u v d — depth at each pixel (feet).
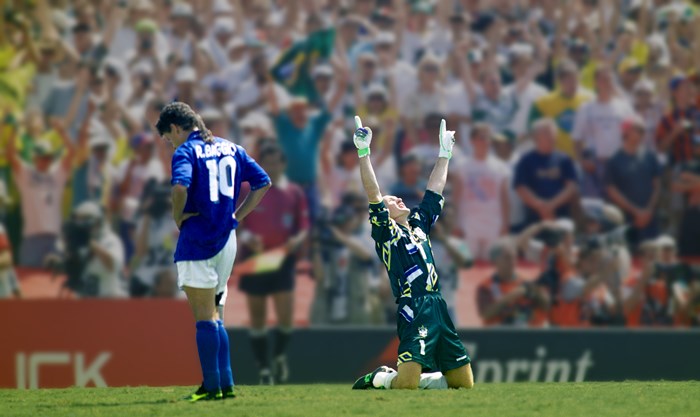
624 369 162.91
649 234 174.91
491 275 168.25
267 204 163.32
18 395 73.56
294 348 159.53
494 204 170.91
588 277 170.81
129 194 164.96
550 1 179.11
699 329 165.07
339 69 172.45
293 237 163.73
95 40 169.17
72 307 156.25
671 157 177.68
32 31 167.43
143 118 168.25
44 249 162.09
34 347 154.10
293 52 171.94
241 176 65.82
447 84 174.60
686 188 176.86
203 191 62.54
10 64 166.20
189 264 62.18
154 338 156.76
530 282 169.07
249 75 170.81
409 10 175.63
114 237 163.43
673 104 179.42
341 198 166.91
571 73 177.99
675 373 163.32
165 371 155.84
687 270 173.88
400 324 71.97
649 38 181.16
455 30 176.55
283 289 161.68
